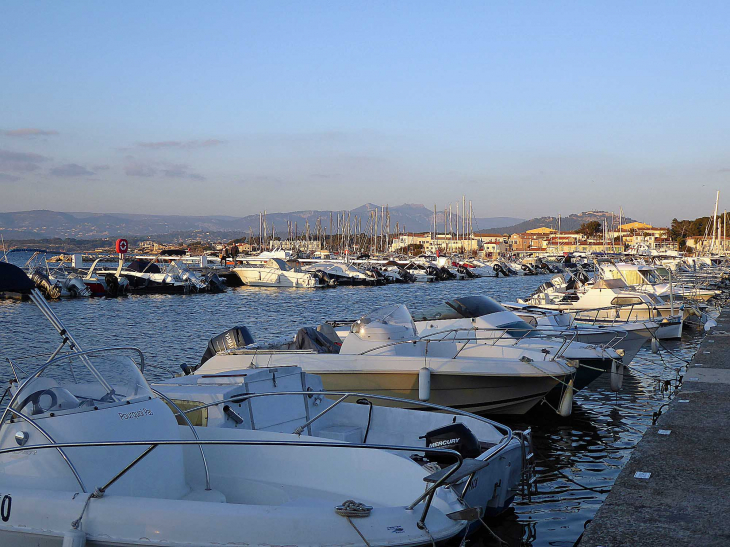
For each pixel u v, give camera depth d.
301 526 5.13
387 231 119.81
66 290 44.06
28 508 5.42
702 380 11.63
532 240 166.00
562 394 12.39
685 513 5.70
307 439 7.11
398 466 6.58
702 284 38.41
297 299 45.31
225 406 8.13
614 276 30.53
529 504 8.61
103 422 6.20
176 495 6.46
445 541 5.35
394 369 12.16
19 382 7.14
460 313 15.79
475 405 12.55
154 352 21.34
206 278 51.06
